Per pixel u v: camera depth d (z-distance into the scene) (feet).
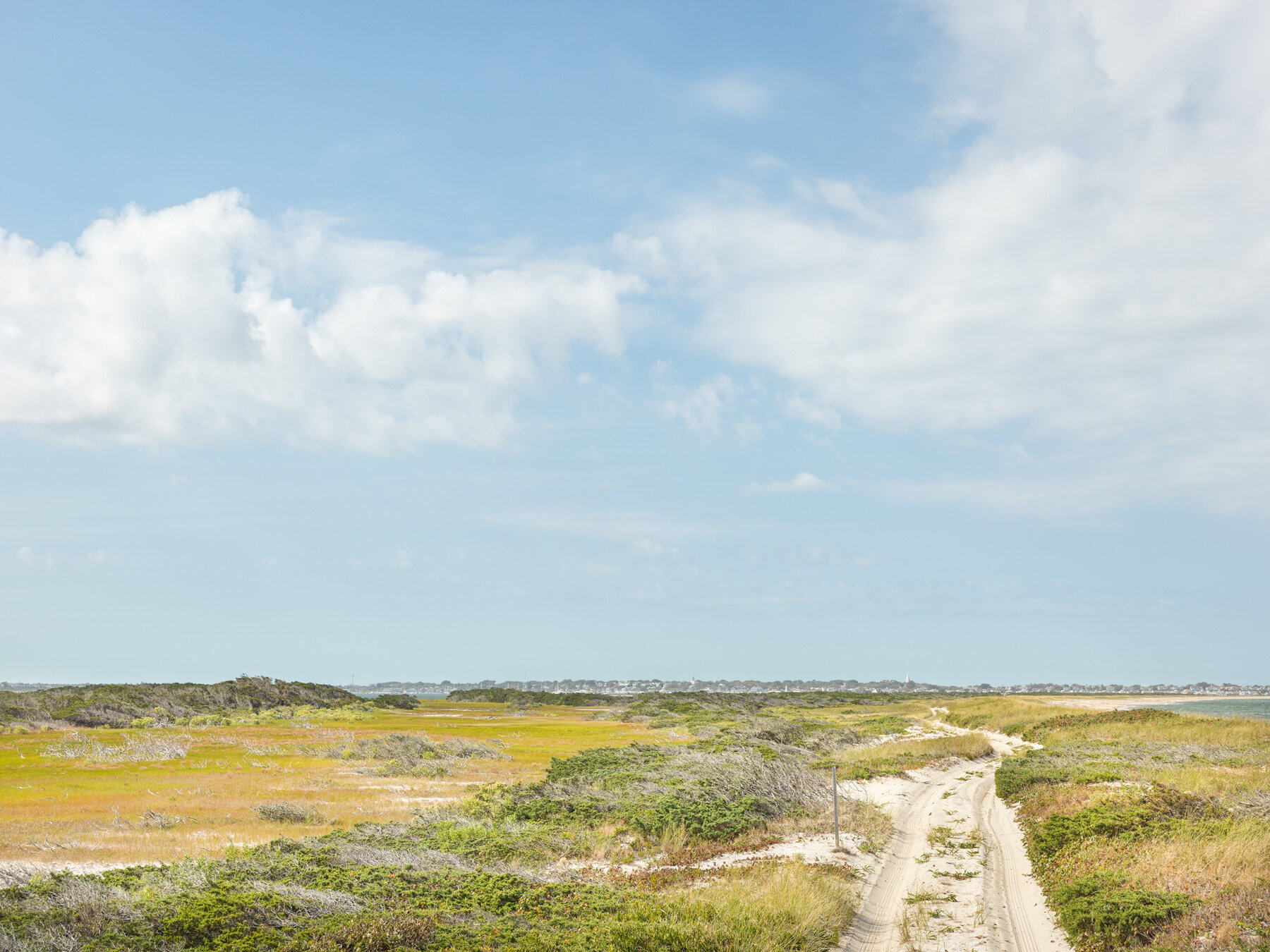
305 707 307.99
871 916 57.11
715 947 46.44
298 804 103.96
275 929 50.16
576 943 49.19
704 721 272.72
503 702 499.51
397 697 421.59
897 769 133.69
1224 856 55.83
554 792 103.91
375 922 49.85
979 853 74.95
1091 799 84.64
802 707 384.27
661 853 78.84
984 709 272.72
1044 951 48.62
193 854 74.64
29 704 250.16
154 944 46.21
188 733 224.94
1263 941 41.57
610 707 418.72
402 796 117.70
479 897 59.11
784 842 80.64
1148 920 46.11
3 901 52.42
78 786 126.52
